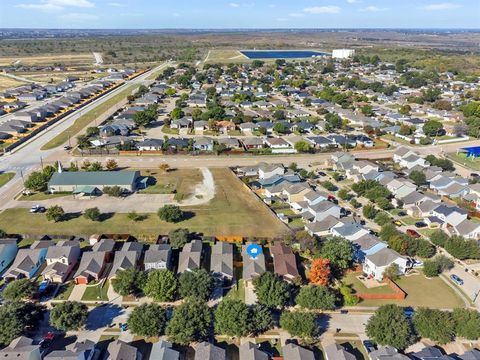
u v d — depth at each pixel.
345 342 60.75
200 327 59.31
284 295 66.44
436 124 164.50
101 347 58.75
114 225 93.69
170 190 112.88
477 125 172.88
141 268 78.38
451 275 77.69
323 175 125.88
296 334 60.06
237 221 96.31
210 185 116.81
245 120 179.50
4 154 140.38
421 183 116.62
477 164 136.50
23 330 59.09
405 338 58.00
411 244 82.25
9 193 110.19
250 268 74.75
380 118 192.25
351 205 105.75
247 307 62.47
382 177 117.75
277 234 90.81
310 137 158.75
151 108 195.88
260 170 122.44
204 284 68.12
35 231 90.62
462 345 60.25
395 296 70.62
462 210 95.56
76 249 80.31
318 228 89.44
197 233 90.94
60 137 160.12
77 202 105.19
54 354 52.97
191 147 144.50
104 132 159.88
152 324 59.28
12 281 71.62
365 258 78.38
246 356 54.62
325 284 72.62
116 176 113.25
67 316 59.94
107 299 69.44
